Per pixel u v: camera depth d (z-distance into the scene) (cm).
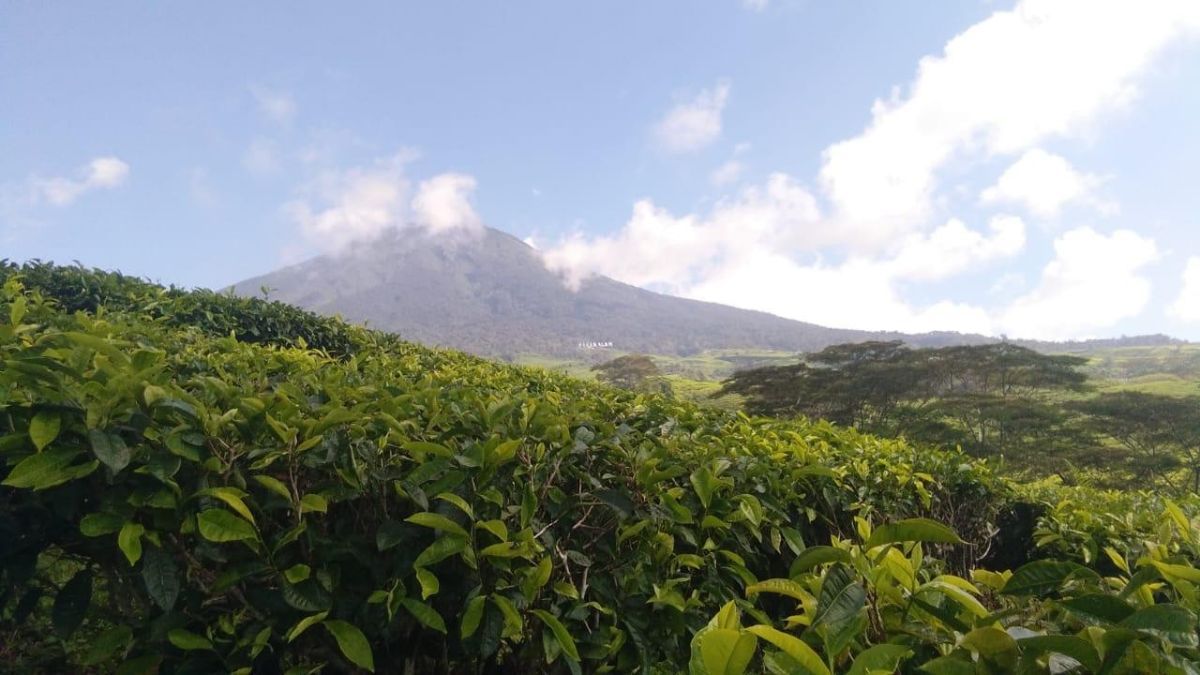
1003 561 447
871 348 6172
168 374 250
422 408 264
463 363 708
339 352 770
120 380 183
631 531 247
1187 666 130
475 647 212
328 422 209
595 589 243
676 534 269
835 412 5547
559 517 246
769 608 304
